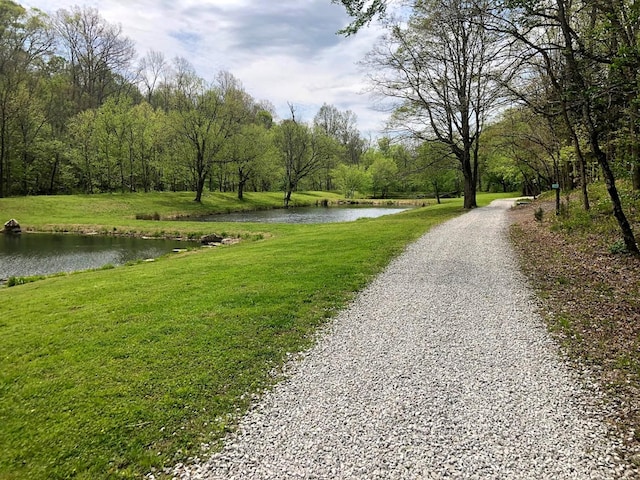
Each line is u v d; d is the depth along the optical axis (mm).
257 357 5680
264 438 3922
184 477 3479
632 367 5023
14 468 3717
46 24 41875
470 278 9477
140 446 3920
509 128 21781
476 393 4582
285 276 9977
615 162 10898
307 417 4227
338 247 14156
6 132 37750
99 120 42562
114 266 15711
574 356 5395
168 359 5664
